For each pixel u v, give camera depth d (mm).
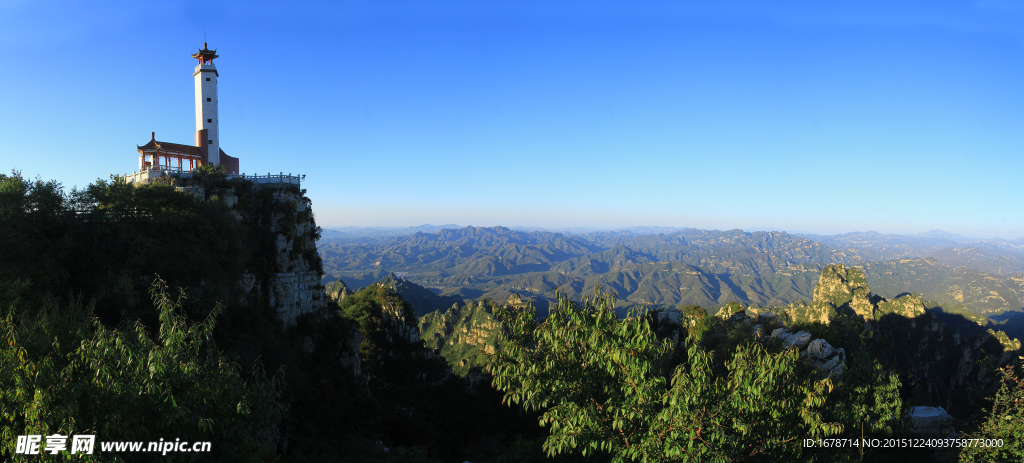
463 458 54094
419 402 67562
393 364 75438
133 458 15438
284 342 46844
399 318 82188
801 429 20297
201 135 57531
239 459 17047
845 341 58000
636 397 17891
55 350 16281
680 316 67688
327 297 65438
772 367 17766
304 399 42719
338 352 57062
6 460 13859
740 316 70688
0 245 27734
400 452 38625
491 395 78312
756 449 19125
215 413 16172
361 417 49219
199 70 57188
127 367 14906
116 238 35000
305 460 34500
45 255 30500
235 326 41094
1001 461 24516
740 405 17344
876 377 31406
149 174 46875
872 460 29969
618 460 17641
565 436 17594
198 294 35906
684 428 16484
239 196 51281
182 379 15328
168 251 36500
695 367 17656
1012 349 126875
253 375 20281
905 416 33406
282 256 51594
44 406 13164
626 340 18422
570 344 19438
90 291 32219
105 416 14016
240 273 44375
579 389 19547
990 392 31469
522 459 26500
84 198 35531
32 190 32875
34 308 26594
